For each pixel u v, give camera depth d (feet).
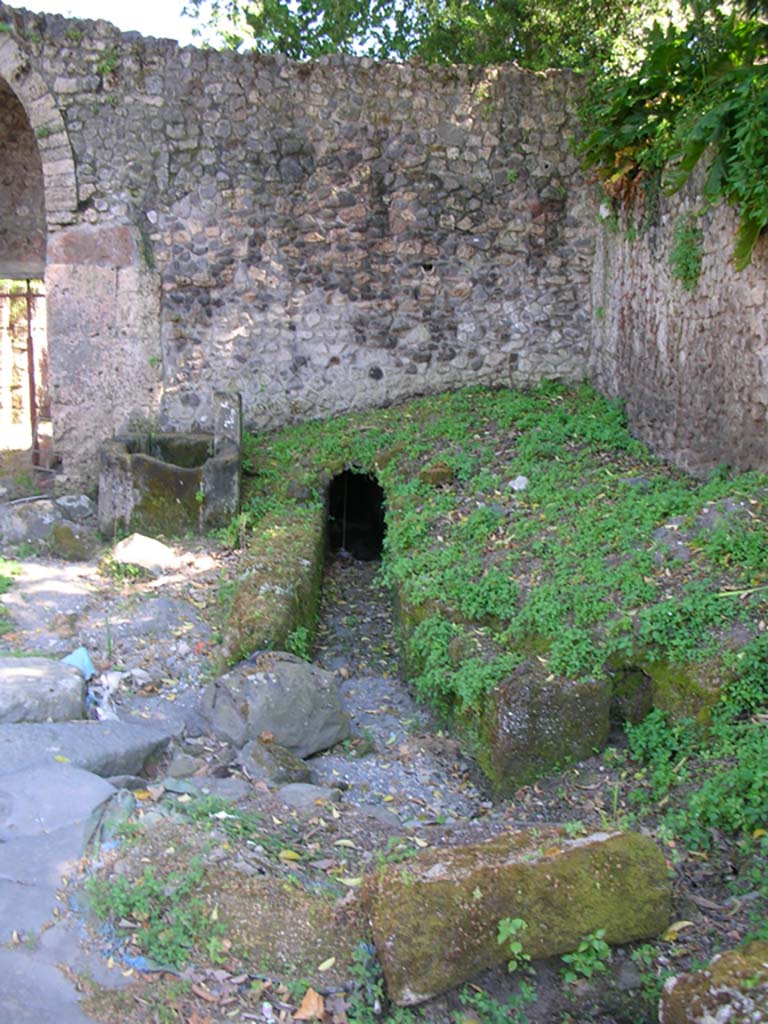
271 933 11.66
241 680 18.71
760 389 22.66
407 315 34.78
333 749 19.02
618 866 11.78
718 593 18.11
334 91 33.01
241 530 28.12
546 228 34.94
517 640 18.93
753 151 20.27
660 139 27.07
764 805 13.69
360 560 30.89
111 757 15.79
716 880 13.11
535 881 11.48
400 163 33.81
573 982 11.29
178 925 11.60
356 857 14.06
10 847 12.83
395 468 29.14
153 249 32.68
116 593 24.95
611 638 17.62
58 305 32.30
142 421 33.32
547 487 25.64
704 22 23.97
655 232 28.53
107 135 31.76
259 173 32.96
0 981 10.69
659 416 28.43
